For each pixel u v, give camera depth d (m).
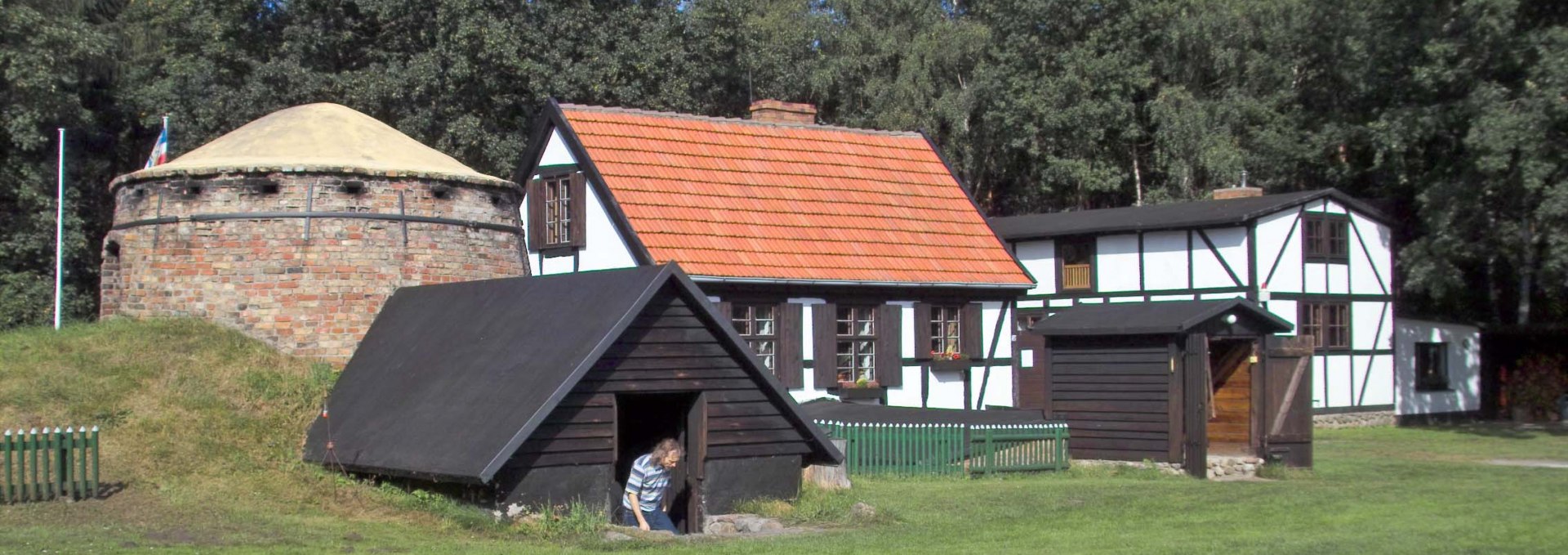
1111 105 39.25
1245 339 21.11
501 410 12.42
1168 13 39.72
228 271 16.34
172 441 13.71
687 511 14.27
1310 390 21.11
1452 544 12.73
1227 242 29.89
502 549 11.30
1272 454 20.55
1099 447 20.88
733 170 25.25
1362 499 16.47
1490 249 29.80
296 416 14.69
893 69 42.41
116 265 18.11
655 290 13.01
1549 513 15.17
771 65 39.28
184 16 32.50
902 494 16.34
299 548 11.06
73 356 15.03
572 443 12.64
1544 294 39.41
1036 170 42.09
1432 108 29.61
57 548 10.55
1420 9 30.03
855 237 25.19
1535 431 31.02
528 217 25.20
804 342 23.66
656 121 25.52
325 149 17.14
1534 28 29.33
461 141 31.03
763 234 23.97
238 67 32.97
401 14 32.22
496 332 14.10
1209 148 37.56
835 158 27.22
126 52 34.44
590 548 11.55
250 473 13.45
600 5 34.31
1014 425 19.78
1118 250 31.86
